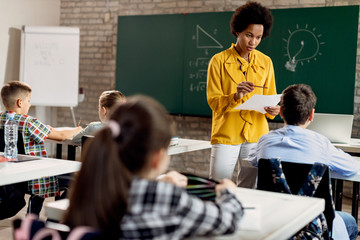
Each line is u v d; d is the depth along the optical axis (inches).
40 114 248.1
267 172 73.5
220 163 115.0
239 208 42.3
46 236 39.6
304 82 192.7
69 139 126.0
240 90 106.5
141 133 37.8
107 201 37.6
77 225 38.5
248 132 114.3
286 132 78.0
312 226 69.0
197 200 38.7
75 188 39.1
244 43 112.7
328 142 78.6
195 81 213.6
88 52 245.6
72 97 234.1
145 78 225.1
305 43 191.5
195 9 216.5
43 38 232.2
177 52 216.8
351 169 78.9
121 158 38.2
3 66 227.9
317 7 188.9
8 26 228.8
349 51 184.7
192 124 219.1
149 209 36.3
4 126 105.6
